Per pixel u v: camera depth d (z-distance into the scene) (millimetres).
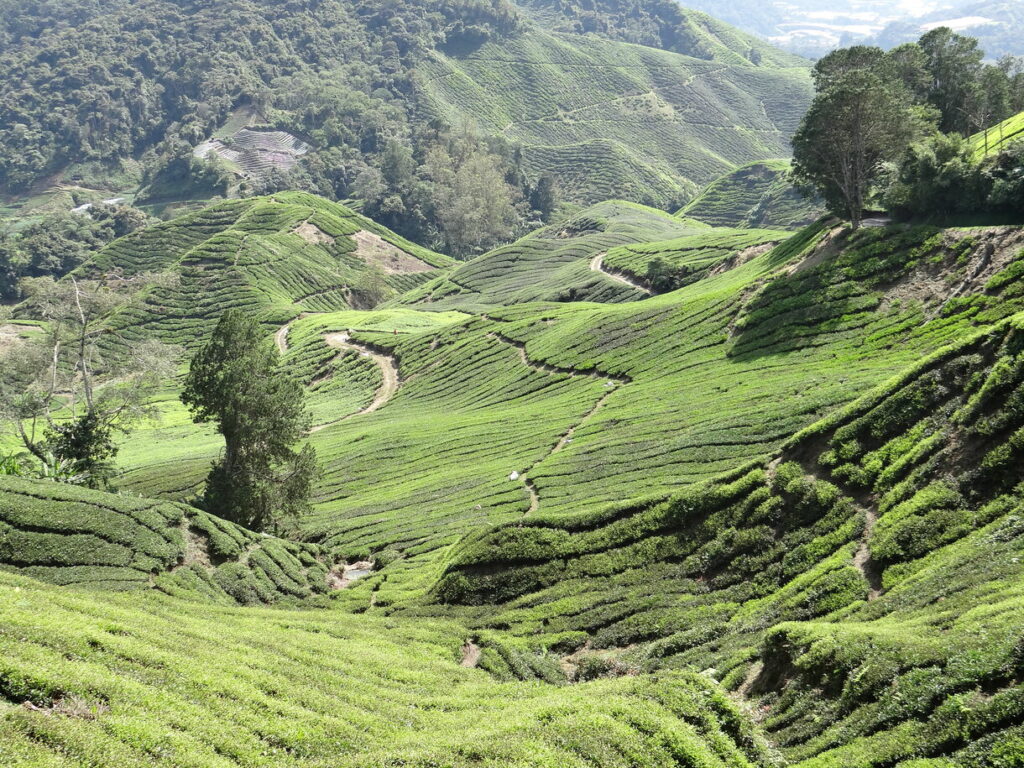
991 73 107562
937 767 20969
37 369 74562
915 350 62000
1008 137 91812
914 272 71688
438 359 128875
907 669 24641
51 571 43344
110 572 44844
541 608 44531
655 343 94000
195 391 64438
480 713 28188
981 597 27078
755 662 31828
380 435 97812
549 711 26266
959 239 70188
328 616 44531
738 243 149500
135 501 53000
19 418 69562
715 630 36906
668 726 25047
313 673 30453
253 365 64375
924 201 79875
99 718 20719
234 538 56125
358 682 30953
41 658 22594
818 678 27188
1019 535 29891
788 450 45031
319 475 68125
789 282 84062
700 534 44125
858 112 78750
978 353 39969
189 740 21438
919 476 37062
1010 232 65312
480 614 46531
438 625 43344
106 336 173125
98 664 24016
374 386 128125
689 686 28156
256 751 22438
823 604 33969
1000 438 34750
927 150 78312
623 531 47094
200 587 48312
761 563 40188
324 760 22969
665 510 46406
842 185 86062
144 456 104188
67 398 92188
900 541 34312
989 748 20641
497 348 122625
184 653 28344
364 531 67625
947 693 22859
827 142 83438
